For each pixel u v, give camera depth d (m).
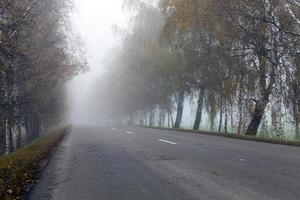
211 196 6.57
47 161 12.80
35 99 21.88
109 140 21.02
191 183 7.78
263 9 21.12
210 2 22.55
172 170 9.51
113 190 7.51
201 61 28.47
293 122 22.28
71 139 24.03
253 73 23.92
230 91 24.84
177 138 20.55
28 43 17.33
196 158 11.54
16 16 14.02
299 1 20.02
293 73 22.05
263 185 7.22
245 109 24.55
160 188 7.45
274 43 21.78
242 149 13.62
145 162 11.19
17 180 8.95
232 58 24.41
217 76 27.67
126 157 12.63
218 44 25.95
